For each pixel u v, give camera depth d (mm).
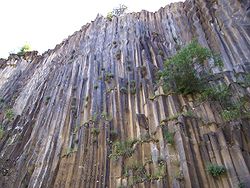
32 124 22375
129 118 17469
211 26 21078
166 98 16312
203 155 12586
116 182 13977
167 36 24578
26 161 19078
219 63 17031
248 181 10836
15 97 28219
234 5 20344
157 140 14414
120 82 19828
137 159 14344
